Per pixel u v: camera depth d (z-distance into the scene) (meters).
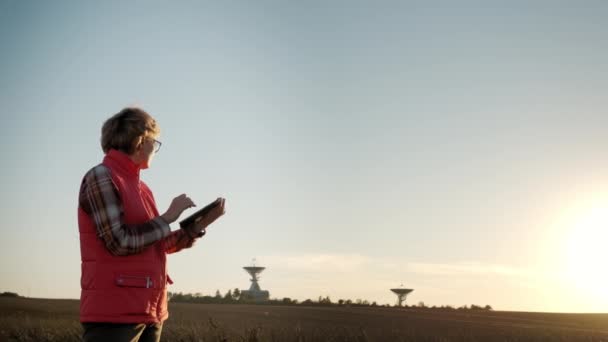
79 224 3.95
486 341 23.19
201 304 87.62
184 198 4.14
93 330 3.80
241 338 15.32
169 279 4.25
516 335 26.41
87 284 3.83
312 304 90.38
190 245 4.64
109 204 3.81
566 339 24.98
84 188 3.90
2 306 62.19
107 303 3.77
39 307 62.72
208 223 4.64
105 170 3.94
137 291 3.84
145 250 3.96
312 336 19.09
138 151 4.18
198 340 15.20
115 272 3.81
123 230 3.76
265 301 101.06
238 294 109.31
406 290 110.81
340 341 19.28
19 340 19.33
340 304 90.56
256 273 117.56
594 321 55.94
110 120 4.20
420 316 57.66
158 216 4.01
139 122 4.16
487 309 76.31
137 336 3.87
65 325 22.69
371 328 31.56
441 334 25.30
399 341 21.20
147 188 4.41
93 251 3.85
